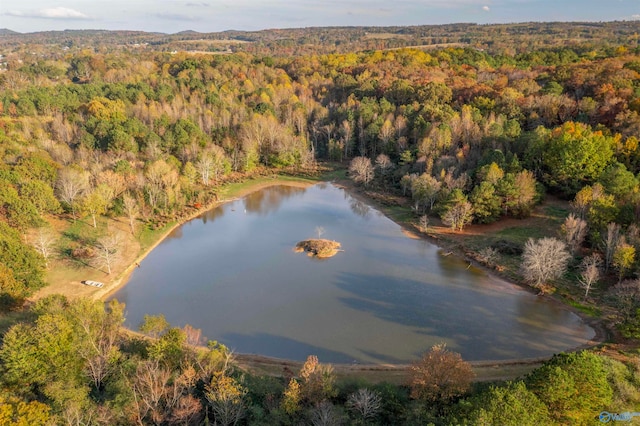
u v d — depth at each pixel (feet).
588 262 274.77
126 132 512.22
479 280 301.02
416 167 460.55
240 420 154.71
